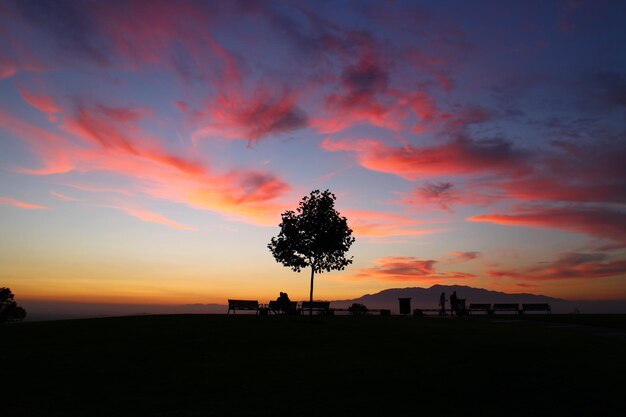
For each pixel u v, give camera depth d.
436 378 11.91
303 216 31.98
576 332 22.95
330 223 31.52
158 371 12.42
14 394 10.13
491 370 12.93
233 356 14.73
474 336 20.56
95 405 9.41
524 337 20.36
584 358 14.88
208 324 24.11
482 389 10.87
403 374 12.34
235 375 12.05
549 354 15.62
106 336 18.73
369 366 13.35
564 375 12.34
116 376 11.80
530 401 9.94
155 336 18.83
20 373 12.01
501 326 26.61
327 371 12.63
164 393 10.32
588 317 34.22
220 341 17.70
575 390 10.81
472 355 15.34
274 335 19.72
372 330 22.75
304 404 9.56
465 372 12.64
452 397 10.21
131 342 17.16
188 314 34.31
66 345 16.39
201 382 11.30
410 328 24.08
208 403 9.59
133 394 10.21
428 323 28.47
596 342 18.69
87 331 20.42
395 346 17.16
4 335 18.98
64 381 11.27
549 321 31.53
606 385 11.29
